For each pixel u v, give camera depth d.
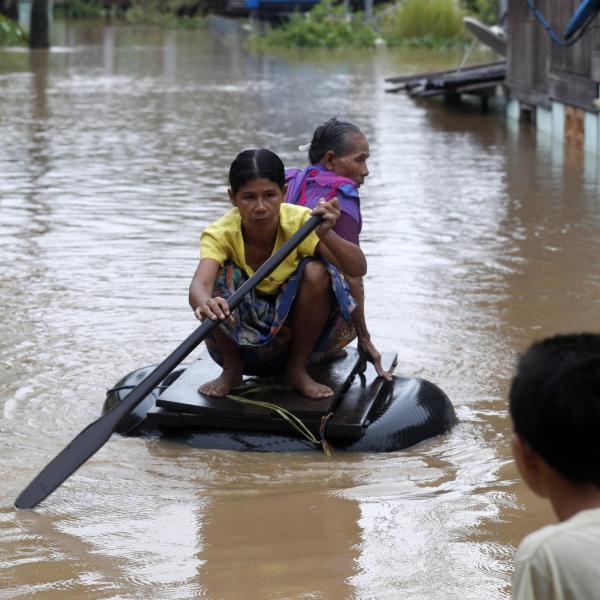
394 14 56.25
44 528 5.97
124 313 10.23
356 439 7.24
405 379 7.98
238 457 7.10
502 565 5.43
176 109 27.91
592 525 2.81
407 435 7.29
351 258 7.25
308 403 7.30
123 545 5.75
